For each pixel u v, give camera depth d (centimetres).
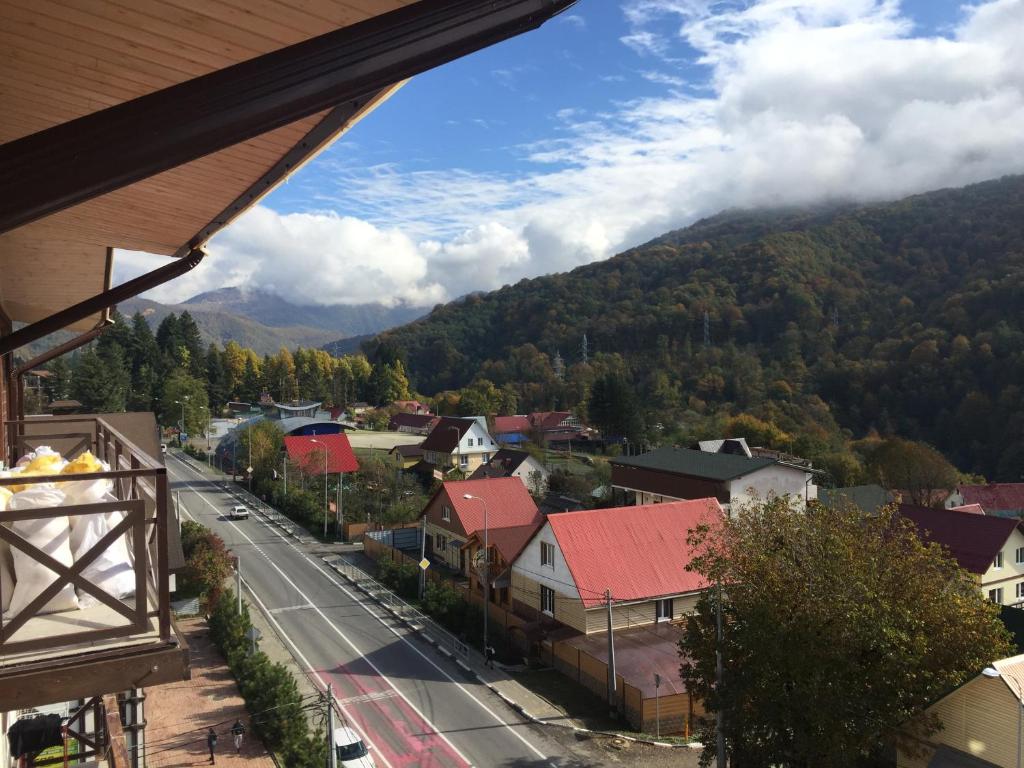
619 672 2228
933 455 5200
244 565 3603
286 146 523
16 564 373
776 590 1459
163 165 223
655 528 2852
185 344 11800
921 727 1612
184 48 420
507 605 2989
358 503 4628
